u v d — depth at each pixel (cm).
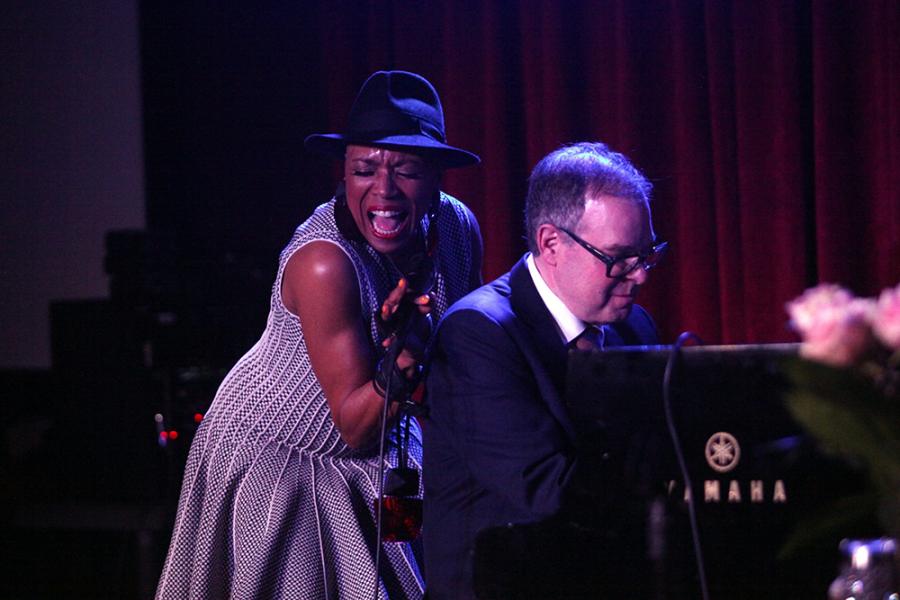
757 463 318
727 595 321
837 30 902
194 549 512
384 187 479
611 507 331
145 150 1131
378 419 449
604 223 388
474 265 562
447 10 1016
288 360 505
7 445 1038
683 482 324
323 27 1052
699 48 958
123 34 1131
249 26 1097
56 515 984
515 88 1018
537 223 405
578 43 995
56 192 1156
